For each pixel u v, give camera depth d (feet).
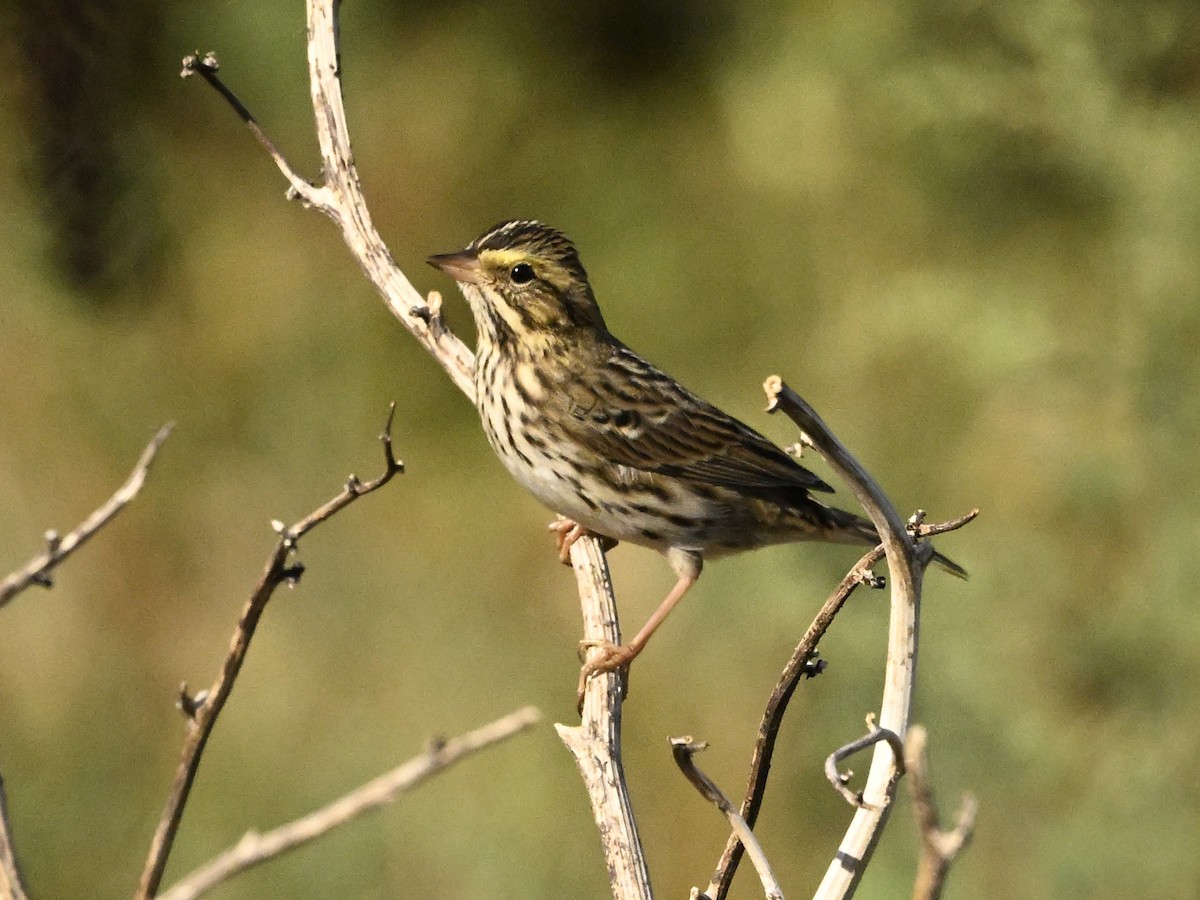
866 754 39.29
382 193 53.78
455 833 40.65
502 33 54.70
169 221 51.29
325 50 26.50
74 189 50.11
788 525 29.53
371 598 46.78
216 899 39.55
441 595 46.83
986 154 46.47
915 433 45.42
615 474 28.76
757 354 50.67
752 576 41.86
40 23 49.21
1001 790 38.91
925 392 46.21
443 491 49.55
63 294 50.52
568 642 45.50
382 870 40.09
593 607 26.71
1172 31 42.73
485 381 28.48
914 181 49.39
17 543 47.01
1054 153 44.37
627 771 40.88
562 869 40.29
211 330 51.52
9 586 14.48
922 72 45.98
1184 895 37.24
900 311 45.34
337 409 50.67
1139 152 42.24
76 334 50.44
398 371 51.11
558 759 42.24
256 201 53.26
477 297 28.91
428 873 40.16
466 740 11.99
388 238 53.31
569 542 28.96
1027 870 38.32
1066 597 40.57
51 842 40.98
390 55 55.26
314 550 47.57
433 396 50.88
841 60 50.31
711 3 53.26
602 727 23.58
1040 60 43.93
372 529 48.52
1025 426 44.39
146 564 47.11
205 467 49.39
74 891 40.57
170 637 45.91
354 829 40.27
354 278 52.24
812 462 45.16
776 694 20.42
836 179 50.65
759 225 51.93
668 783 40.52
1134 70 43.50
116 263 50.72
